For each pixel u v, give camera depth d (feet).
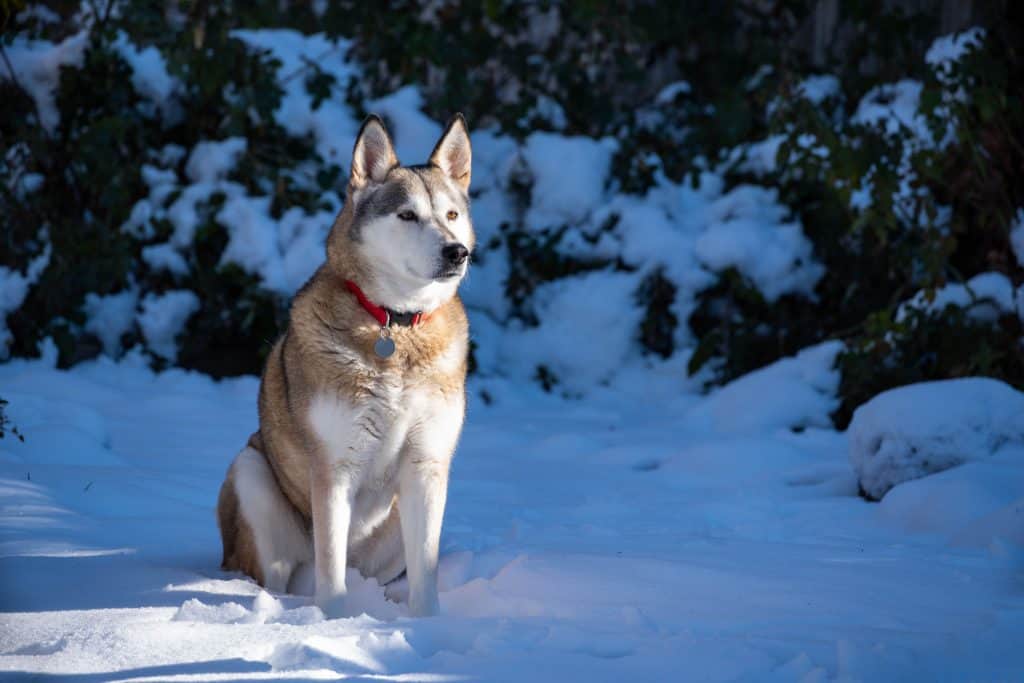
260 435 16.78
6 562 15.66
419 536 14.88
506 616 13.88
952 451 22.68
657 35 42.93
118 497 20.66
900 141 31.86
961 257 34.30
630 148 41.86
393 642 11.51
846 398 31.45
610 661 11.26
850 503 23.12
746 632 12.77
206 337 37.83
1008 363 30.48
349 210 15.49
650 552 17.51
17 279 35.88
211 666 10.75
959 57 31.65
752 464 27.02
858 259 37.19
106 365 37.06
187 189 38.32
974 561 17.06
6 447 23.61
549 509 22.81
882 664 11.05
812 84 41.14
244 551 16.05
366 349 14.64
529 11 45.24
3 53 36.96
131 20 40.22
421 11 43.86
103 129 37.52
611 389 38.88
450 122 16.46
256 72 38.78
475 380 37.93
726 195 40.78
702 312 39.17
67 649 11.44
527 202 41.91
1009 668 11.37
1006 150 31.86
